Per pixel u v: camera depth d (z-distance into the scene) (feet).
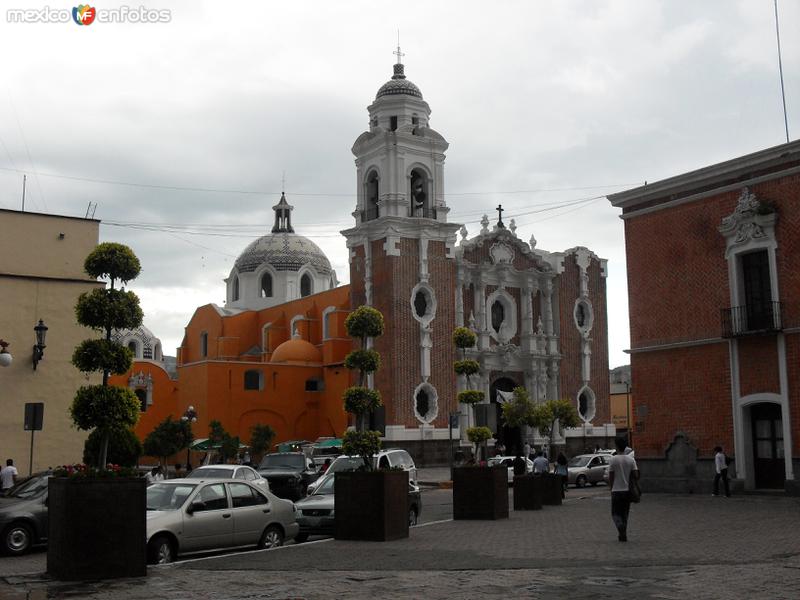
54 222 102.58
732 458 95.66
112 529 42.91
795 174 92.17
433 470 170.30
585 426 206.49
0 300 94.48
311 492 73.36
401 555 49.73
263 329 232.94
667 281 104.58
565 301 211.61
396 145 190.70
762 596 35.40
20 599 37.52
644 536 58.39
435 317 187.21
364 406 77.56
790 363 90.84
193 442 167.22
